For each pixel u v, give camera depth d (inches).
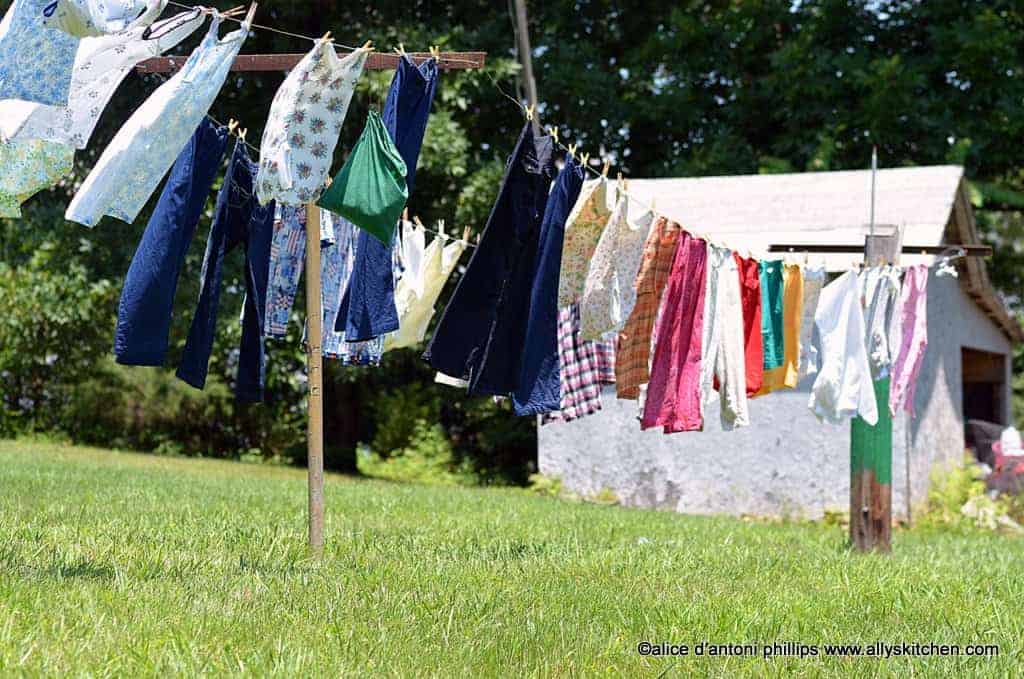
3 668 215.3
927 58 1221.1
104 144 941.2
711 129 1274.6
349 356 432.1
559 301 376.2
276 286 399.9
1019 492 864.3
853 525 525.3
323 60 302.5
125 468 793.6
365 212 313.1
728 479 852.6
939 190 860.0
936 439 869.2
